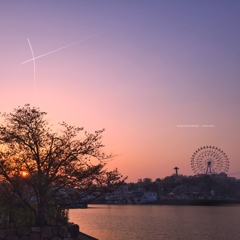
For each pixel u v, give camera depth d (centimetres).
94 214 15675
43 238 2323
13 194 2503
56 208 2622
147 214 15725
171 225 9725
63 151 2473
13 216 2450
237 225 9775
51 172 2495
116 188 2661
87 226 8888
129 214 15638
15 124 2475
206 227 9188
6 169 2405
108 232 7450
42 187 2444
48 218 2522
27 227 2319
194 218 12950
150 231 7925
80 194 2627
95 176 2606
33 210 2439
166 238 6719
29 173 2455
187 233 7638
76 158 2520
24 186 2538
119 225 9438
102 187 2630
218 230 8256
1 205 2483
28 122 2483
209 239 6688
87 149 2542
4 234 2262
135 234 7275
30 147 2461
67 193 2628
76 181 2528
